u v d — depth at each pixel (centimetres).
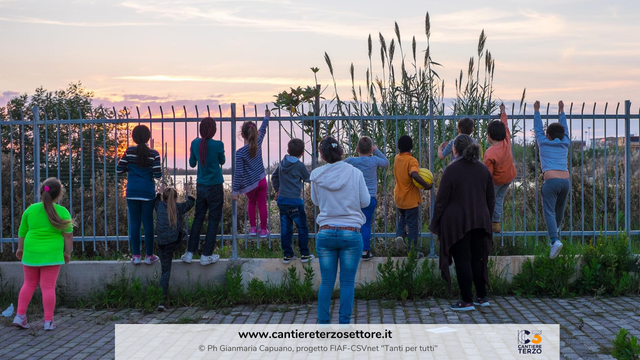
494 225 753
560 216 752
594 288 714
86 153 865
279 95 934
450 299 704
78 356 521
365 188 556
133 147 729
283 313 666
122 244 838
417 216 742
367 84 1036
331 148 551
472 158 638
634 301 674
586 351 489
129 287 731
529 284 714
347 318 555
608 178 952
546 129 749
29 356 523
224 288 734
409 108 994
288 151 735
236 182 735
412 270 711
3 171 864
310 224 842
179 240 708
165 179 792
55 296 677
